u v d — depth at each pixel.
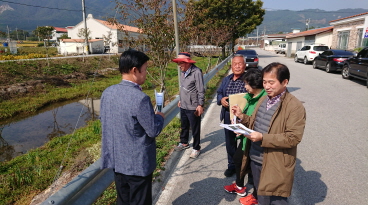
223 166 3.75
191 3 6.34
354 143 4.43
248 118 2.32
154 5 5.34
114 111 1.80
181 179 3.41
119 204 2.08
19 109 9.97
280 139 1.87
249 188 3.17
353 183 3.19
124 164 1.85
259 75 2.51
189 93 3.88
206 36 15.09
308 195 2.95
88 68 18.97
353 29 19.44
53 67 16.70
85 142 6.00
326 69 14.12
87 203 2.11
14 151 6.39
